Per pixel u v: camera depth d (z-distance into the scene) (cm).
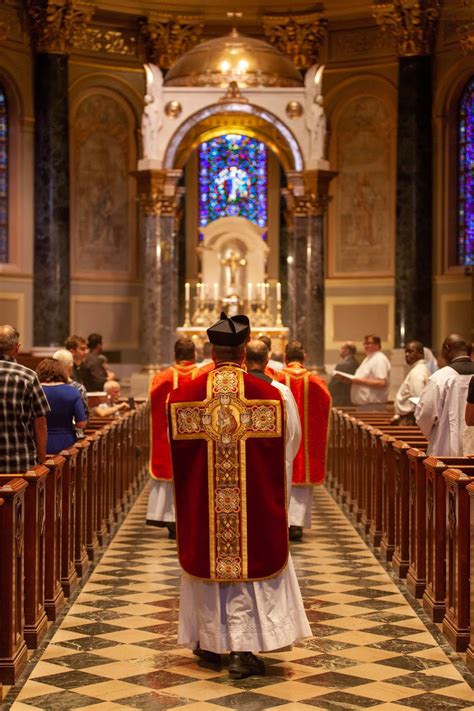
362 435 1311
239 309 2319
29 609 764
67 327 2350
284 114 2194
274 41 2566
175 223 2300
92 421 1361
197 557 703
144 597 923
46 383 985
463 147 2383
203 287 2347
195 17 2558
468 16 2216
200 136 2275
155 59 2562
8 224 2380
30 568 762
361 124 2558
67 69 2336
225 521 702
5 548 682
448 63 2323
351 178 2573
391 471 1085
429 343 2367
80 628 820
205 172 2630
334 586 971
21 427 810
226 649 704
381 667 720
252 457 708
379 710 632
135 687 675
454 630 766
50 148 2317
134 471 1641
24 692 665
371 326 2570
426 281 2355
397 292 2361
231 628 700
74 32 2362
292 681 688
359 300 2578
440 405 981
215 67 2189
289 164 2277
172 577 1007
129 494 1540
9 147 2366
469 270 2109
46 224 2322
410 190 2341
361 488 1323
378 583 984
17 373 809
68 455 916
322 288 2256
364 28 2530
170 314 2258
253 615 701
